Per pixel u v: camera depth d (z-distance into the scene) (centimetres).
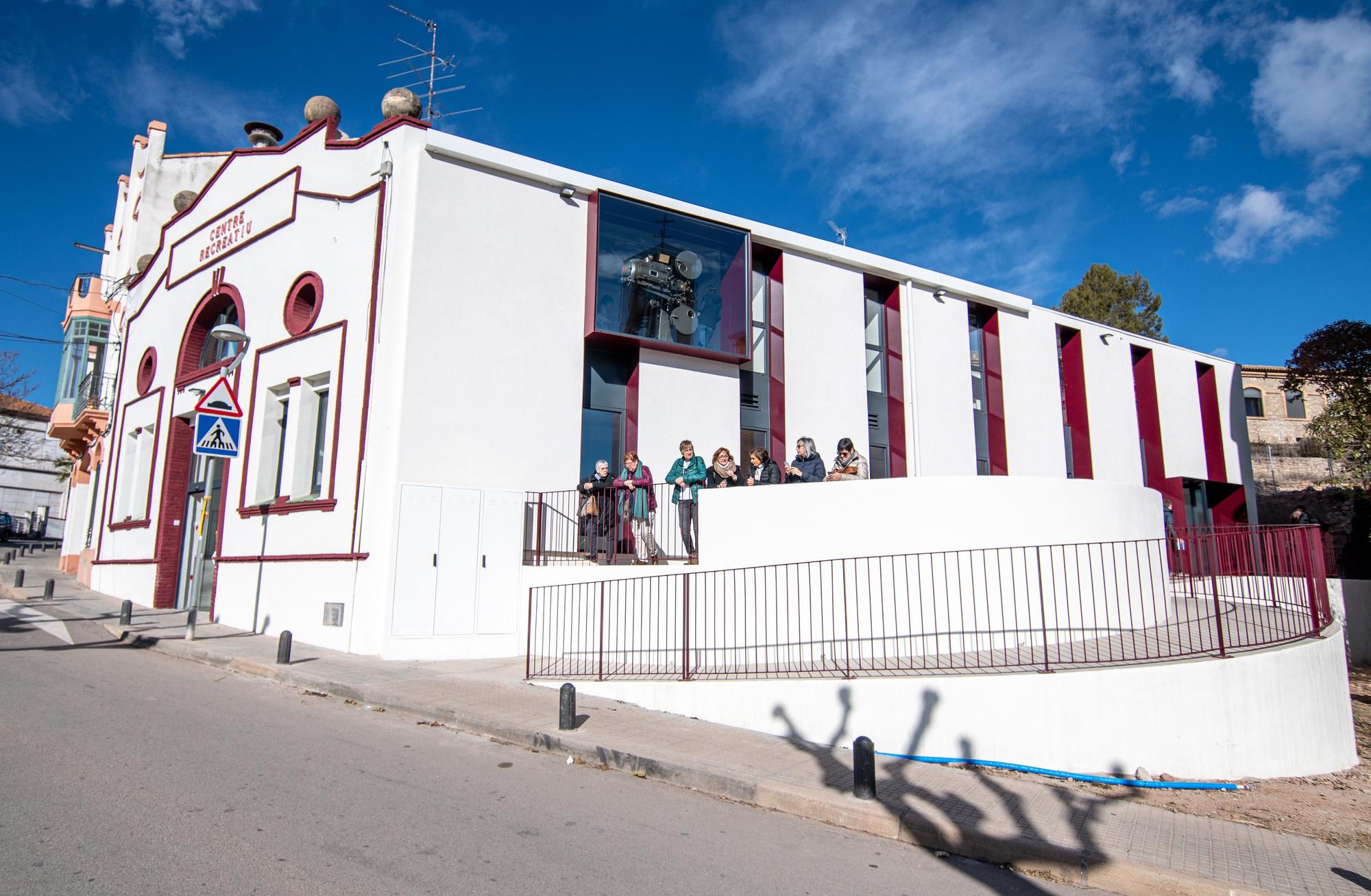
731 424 1567
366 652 1142
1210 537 852
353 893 400
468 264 1291
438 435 1222
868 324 1902
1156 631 865
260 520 1400
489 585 1194
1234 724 759
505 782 620
